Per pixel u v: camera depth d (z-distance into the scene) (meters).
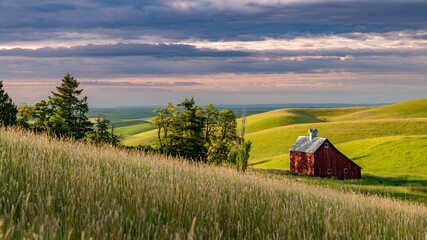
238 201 8.13
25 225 4.88
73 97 67.38
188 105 63.72
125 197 6.56
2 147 8.84
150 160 12.86
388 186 44.09
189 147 55.28
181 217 6.59
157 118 62.72
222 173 13.50
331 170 62.12
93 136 51.03
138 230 5.33
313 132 66.94
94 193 6.45
